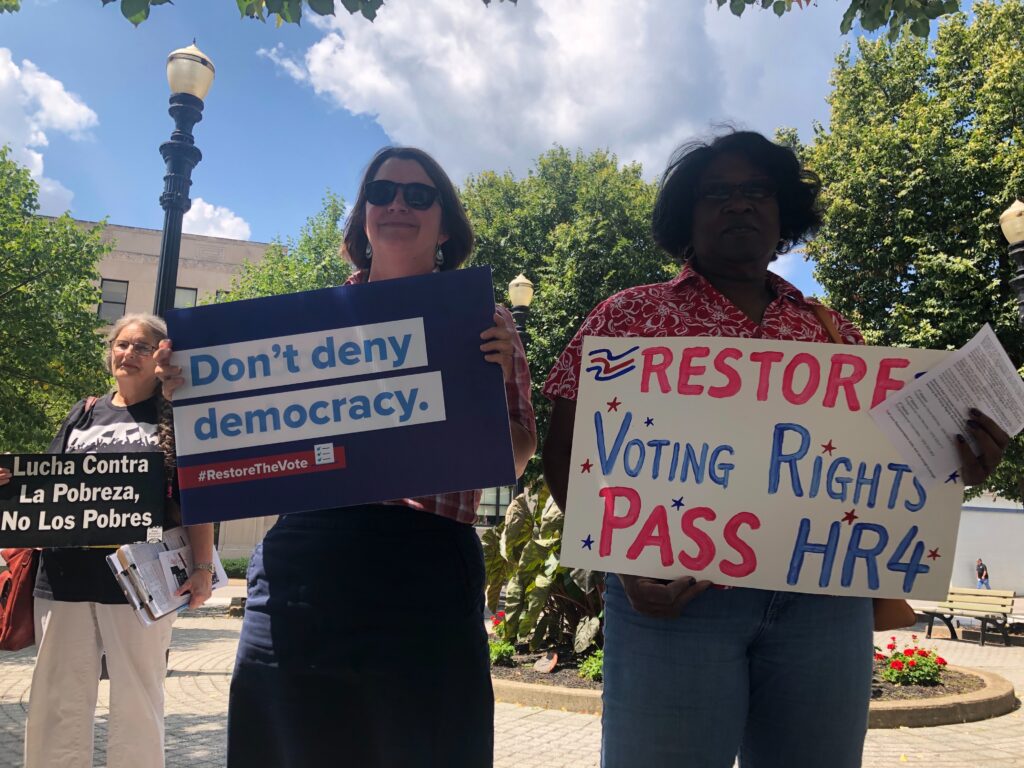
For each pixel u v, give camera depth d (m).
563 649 6.93
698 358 1.80
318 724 1.74
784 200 2.07
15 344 14.90
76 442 3.01
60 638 2.81
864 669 1.70
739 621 1.65
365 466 1.88
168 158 5.62
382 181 2.15
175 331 1.95
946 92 15.05
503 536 7.32
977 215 13.12
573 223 17.78
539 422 16.16
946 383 1.69
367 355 1.93
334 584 1.78
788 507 1.71
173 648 8.62
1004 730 5.30
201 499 1.87
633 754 1.62
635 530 1.73
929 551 1.67
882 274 14.29
